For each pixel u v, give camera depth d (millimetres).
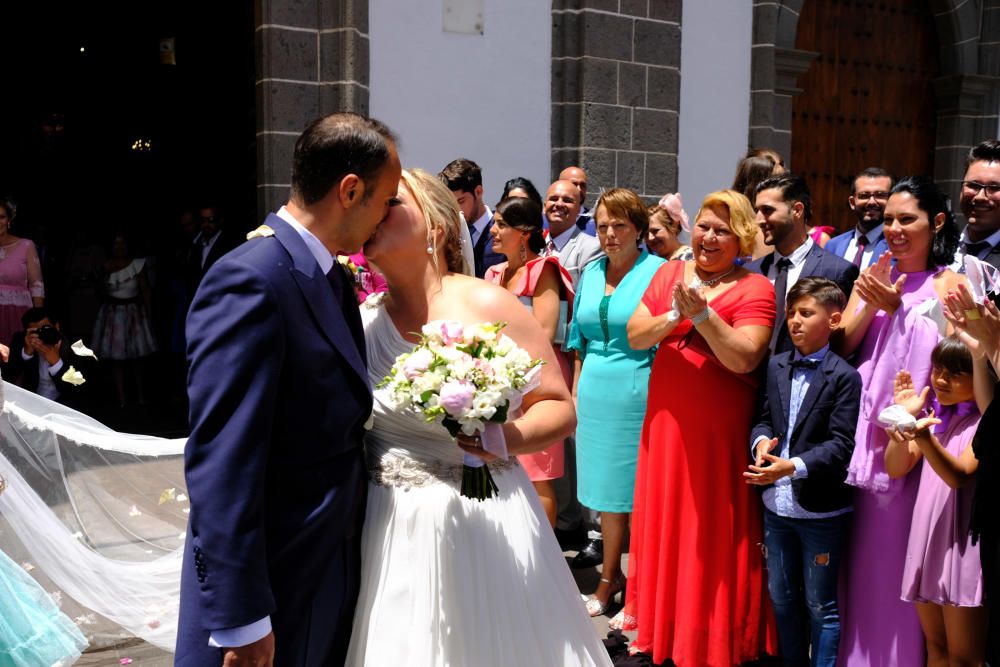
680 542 3539
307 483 2041
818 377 3289
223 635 1865
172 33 11938
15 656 3025
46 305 10523
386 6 6684
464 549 2248
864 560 3260
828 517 3281
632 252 4344
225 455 1859
